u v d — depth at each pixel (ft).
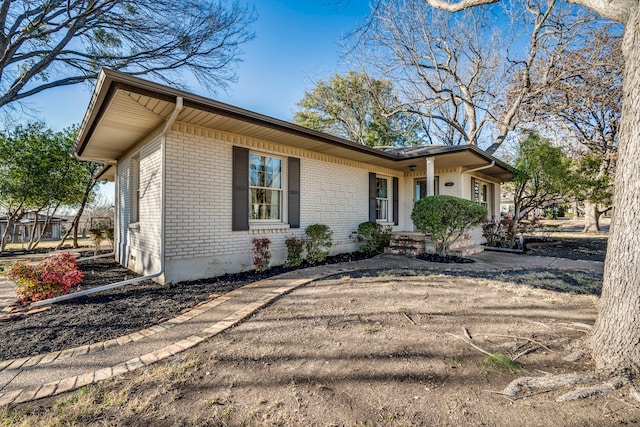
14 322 10.93
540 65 46.24
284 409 6.00
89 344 9.14
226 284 16.16
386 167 32.22
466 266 20.56
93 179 39.73
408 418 5.67
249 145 20.17
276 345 8.82
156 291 14.94
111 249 40.27
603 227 65.31
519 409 5.84
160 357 8.22
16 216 44.21
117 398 6.42
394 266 20.51
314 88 66.59
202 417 5.79
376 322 10.41
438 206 23.48
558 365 7.36
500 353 8.01
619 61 39.96
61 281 13.80
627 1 7.27
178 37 31.76
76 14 28.48
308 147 23.24
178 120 16.62
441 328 9.82
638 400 5.88
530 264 21.56
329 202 26.05
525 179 33.86
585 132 49.85
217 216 18.49
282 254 22.09
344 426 5.51
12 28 27.25
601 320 7.51
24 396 6.54
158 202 17.10
